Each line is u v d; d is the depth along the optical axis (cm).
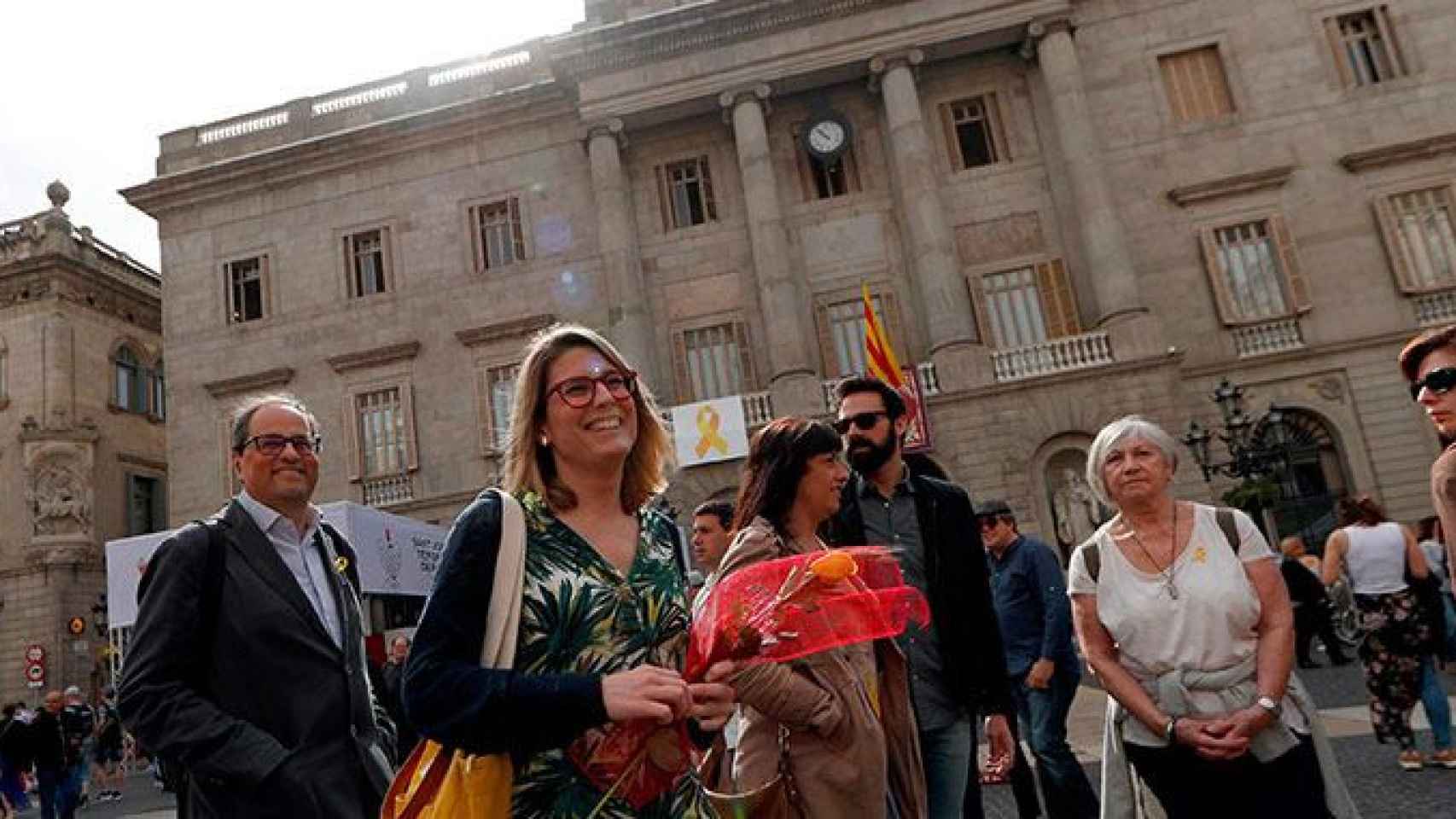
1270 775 322
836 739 278
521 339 2444
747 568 217
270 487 341
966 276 2267
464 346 2478
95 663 2867
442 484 2414
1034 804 591
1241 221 2203
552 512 214
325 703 312
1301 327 2133
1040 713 554
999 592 614
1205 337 2161
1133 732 344
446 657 186
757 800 270
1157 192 2242
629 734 191
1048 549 593
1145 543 354
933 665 391
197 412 2588
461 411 2445
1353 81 2233
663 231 2434
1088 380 2070
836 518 410
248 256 2648
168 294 2664
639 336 2292
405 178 2605
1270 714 317
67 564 2889
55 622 2828
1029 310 2242
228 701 306
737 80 2331
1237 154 2234
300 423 352
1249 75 2275
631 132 2467
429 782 196
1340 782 330
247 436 344
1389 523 684
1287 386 2109
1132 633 344
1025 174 2298
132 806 1505
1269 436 2061
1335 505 2062
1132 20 2328
